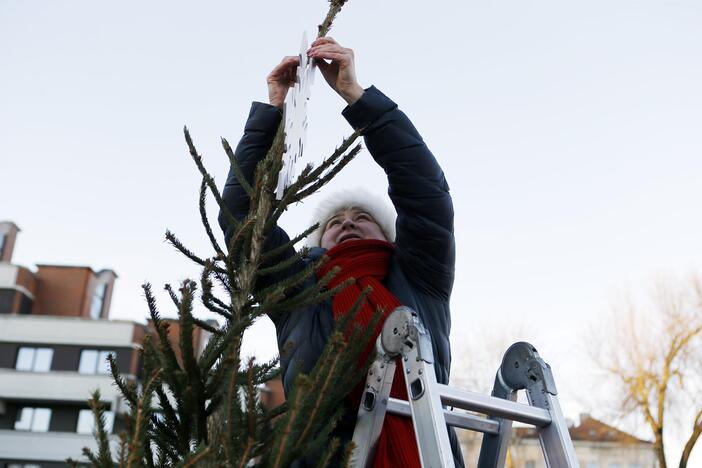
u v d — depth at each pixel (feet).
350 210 9.23
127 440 4.37
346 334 6.56
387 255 7.82
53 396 112.78
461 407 6.31
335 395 5.36
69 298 136.56
